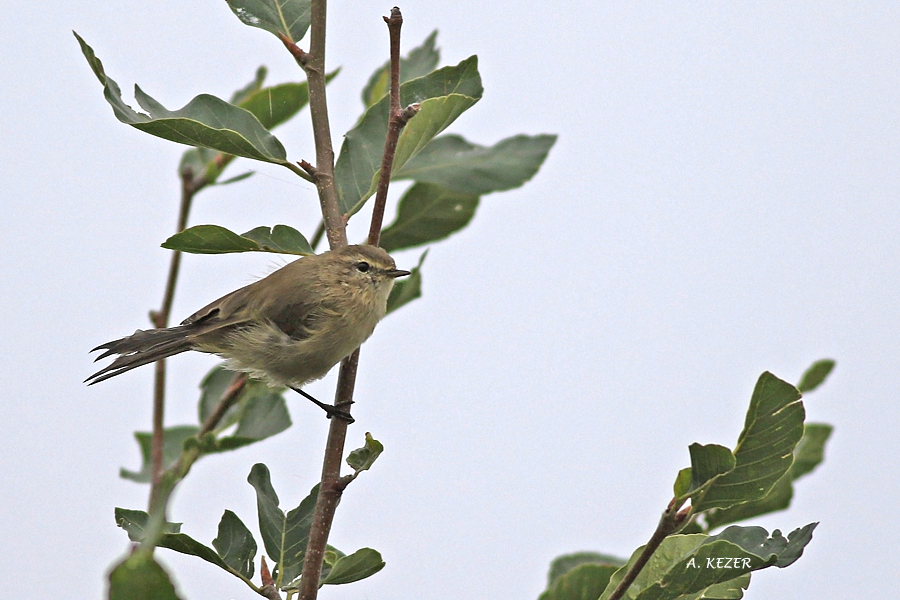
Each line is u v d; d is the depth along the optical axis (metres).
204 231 8.13
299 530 7.92
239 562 7.55
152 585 4.08
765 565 6.70
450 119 8.30
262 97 10.44
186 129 7.92
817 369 9.55
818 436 9.59
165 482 7.63
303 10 8.81
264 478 8.10
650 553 6.30
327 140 8.25
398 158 8.45
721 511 8.55
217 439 8.57
